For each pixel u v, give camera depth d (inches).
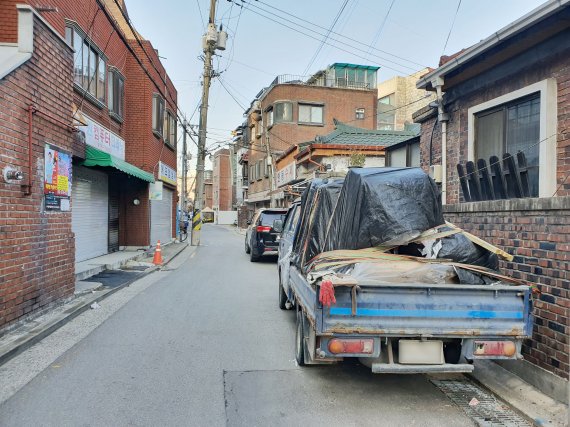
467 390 170.7
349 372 188.9
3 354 190.2
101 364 193.0
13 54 231.9
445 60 317.7
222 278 450.9
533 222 166.1
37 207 245.9
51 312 264.2
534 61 225.5
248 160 1728.6
